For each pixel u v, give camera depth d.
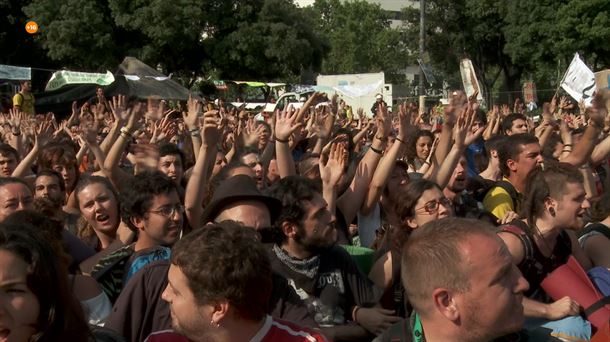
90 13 38.19
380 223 6.04
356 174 5.87
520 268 3.99
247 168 5.24
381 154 5.93
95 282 3.73
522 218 4.37
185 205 5.07
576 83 12.52
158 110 9.77
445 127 6.66
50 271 2.41
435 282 2.35
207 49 40.19
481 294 2.31
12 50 42.19
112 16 38.94
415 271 2.41
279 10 40.81
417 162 8.04
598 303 3.75
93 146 6.72
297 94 28.59
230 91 41.66
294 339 2.63
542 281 3.97
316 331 2.71
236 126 9.22
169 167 6.40
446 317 2.36
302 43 40.97
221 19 40.22
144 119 10.02
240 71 41.53
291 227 3.96
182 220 4.54
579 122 11.81
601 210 4.84
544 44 42.59
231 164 5.30
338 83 31.09
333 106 10.19
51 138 8.00
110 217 5.07
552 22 41.62
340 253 4.19
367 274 4.60
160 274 3.51
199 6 39.38
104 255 4.50
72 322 2.48
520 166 6.02
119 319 3.42
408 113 6.02
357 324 3.98
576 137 8.03
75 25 37.84
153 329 3.44
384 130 5.95
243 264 2.52
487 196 6.06
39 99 21.61
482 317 2.32
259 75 42.09
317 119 8.95
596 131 6.38
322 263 4.08
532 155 5.98
